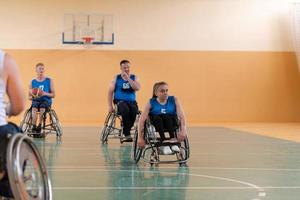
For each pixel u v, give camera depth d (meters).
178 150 6.31
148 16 14.97
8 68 2.57
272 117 15.41
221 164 6.36
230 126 13.57
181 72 15.10
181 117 6.26
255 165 6.29
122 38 14.88
